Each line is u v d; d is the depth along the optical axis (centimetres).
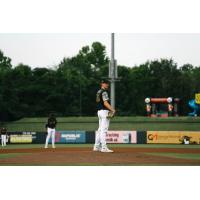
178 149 3053
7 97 7600
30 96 8650
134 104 10356
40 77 9088
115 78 6100
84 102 9794
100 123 2102
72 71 10731
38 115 8600
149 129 6319
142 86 10494
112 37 6066
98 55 13200
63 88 9119
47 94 8756
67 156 1938
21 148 3541
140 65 11500
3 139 4419
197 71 11631
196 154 2475
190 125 6400
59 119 6838
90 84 10219
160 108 8050
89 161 1781
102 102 2070
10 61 12169
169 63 11069
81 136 5003
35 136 5000
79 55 13062
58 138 5034
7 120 7212
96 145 2192
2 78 8181
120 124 6494
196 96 7044
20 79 8838
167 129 6312
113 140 4919
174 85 10262
